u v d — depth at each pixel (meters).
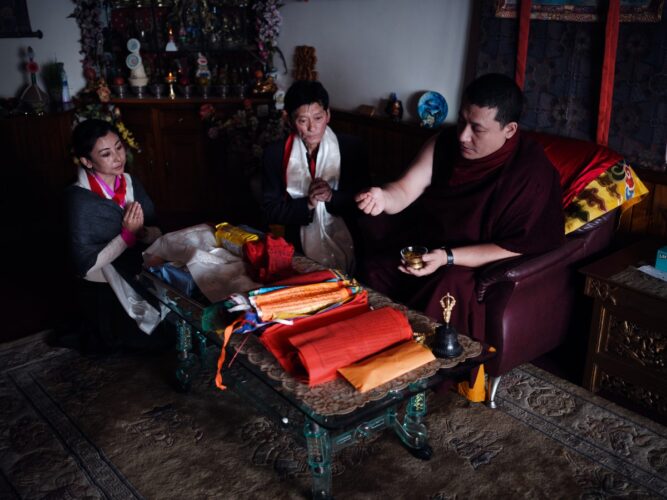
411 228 2.91
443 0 3.54
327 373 1.80
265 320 1.99
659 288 2.40
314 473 1.98
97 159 2.72
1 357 3.00
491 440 2.42
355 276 2.87
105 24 4.96
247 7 4.79
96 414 2.59
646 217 2.92
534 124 3.22
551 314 2.69
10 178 4.74
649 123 2.80
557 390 2.72
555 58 3.05
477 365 1.92
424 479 2.22
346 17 4.15
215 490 2.19
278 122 4.45
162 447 2.40
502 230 2.50
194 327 2.14
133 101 4.75
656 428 2.47
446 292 2.46
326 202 3.10
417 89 3.84
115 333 2.96
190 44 4.89
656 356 2.45
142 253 2.67
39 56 4.94
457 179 2.58
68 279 3.88
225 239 2.57
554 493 2.16
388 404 1.77
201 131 4.78
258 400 2.20
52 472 2.28
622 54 2.81
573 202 2.68
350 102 4.32
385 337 1.92
